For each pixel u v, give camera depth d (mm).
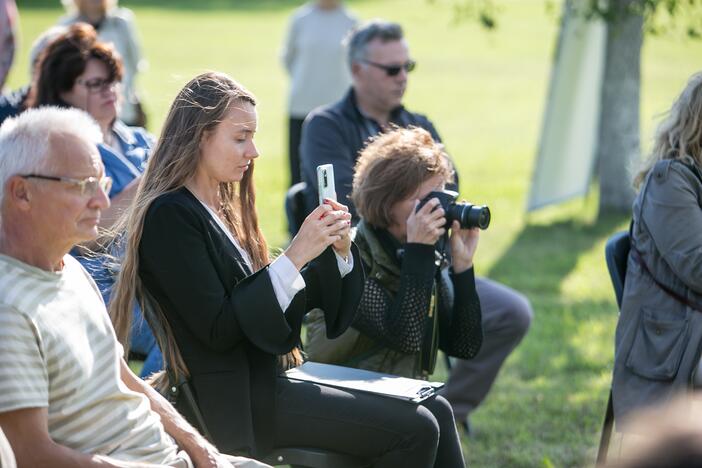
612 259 10078
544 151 24344
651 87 45156
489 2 19000
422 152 9297
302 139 13211
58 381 6297
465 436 12102
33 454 6062
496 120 40844
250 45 62688
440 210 9031
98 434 6566
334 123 12883
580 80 24266
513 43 65812
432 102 44938
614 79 24172
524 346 15508
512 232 23438
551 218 24828
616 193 24672
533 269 20203
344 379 8367
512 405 13211
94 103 11250
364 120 13047
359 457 8062
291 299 7809
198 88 8016
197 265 7676
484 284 11875
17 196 6348
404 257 9047
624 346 9742
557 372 14523
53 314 6312
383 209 9266
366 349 9367
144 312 7930
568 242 22516
